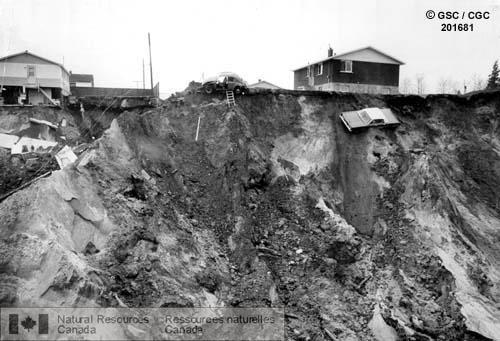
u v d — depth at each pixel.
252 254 17.84
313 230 19.69
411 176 21.86
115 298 13.52
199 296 15.30
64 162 17.58
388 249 19.97
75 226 14.90
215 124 21.73
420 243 19.78
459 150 25.69
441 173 23.72
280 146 22.91
